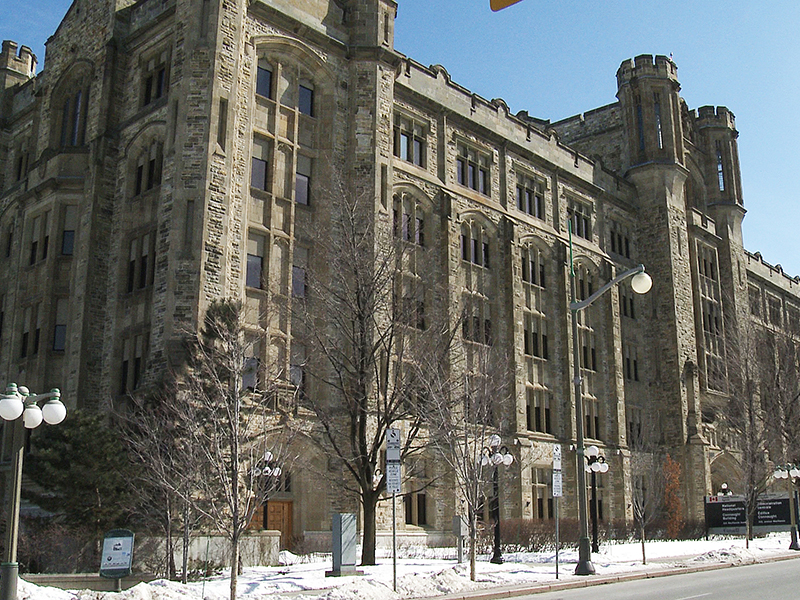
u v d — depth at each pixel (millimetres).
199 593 17016
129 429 24125
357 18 36719
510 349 41969
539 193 47438
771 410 53844
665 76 57094
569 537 36438
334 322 28891
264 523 29609
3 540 24188
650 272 54781
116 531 18109
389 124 36562
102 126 34219
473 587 19609
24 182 38000
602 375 48594
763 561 29625
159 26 33500
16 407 13773
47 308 33250
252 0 32688
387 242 28469
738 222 64500
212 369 22828
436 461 35719
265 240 31641
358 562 27266
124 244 31984
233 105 30578
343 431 30609
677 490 49281
